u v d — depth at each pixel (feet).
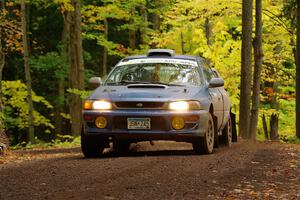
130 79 43.39
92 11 112.78
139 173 30.22
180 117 39.45
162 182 27.40
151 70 43.83
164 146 52.47
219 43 92.73
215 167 33.06
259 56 76.74
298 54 72.08
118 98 40.09
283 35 87.51
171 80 43.01
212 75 48.55
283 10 78.33
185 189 25.71
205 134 40.63
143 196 23.65
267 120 113.29
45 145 73.46
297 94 72.33
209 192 25.20
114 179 28.12
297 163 35.81
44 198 22.80
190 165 33.68
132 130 39.63
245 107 76.48
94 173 30.25
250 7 74.64
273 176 30.35
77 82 99.86
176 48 109.29
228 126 51.49
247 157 38.52
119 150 48.62
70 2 102.89
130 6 114.52
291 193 25.71
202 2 85.20
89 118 40.22
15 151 51.90
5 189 25.12
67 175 29.53
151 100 39.60
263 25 88.07
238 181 28.43
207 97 41.86
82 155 44.29
